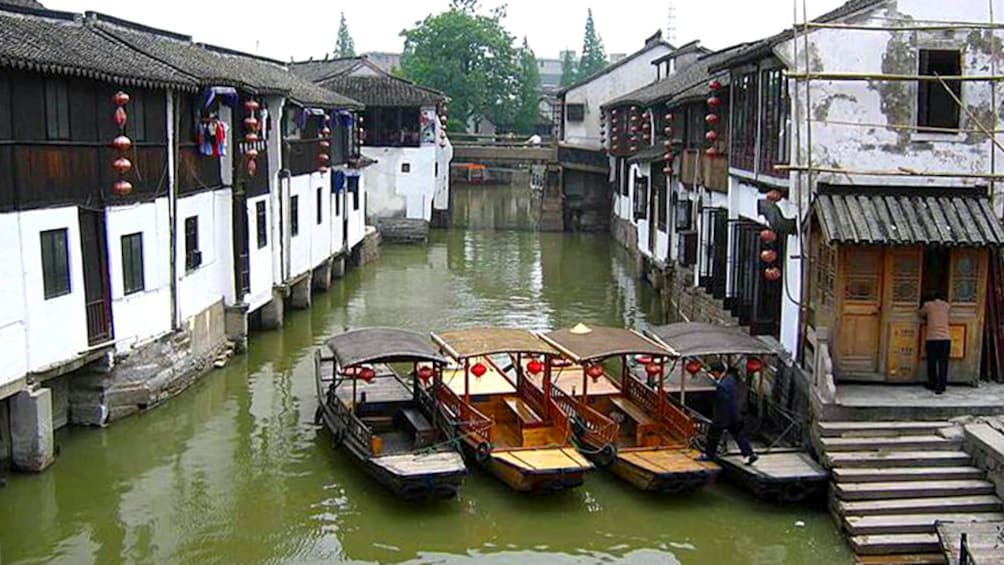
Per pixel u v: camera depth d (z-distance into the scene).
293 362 24.00
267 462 17.50
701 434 17.09
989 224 16.16
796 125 16.73
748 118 20.61
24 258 15.75
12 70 15.27
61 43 17.67
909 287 16.56
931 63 16.92
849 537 13.87
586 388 18.50
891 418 15.62
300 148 29.47
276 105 26.55
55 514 15.20
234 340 24.39
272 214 26.91
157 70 19.66
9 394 15.59
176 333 20.88
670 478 15.32
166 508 15.54
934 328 16.20
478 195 69.75
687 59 46.50
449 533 14.84
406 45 68.75
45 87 16.17
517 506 15.69
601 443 16.88
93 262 17.91
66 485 16.20
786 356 17.88
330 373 20.95
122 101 17.56
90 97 17.47
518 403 18.70
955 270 16.53
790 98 17.12
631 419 18.34
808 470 15.13
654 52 53.84
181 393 21.19
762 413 17.89
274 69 33.28
